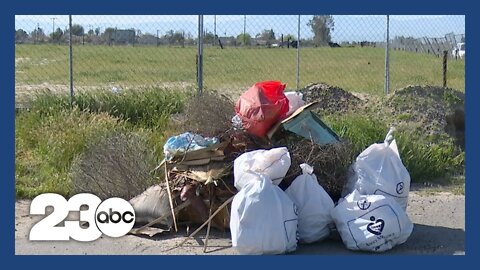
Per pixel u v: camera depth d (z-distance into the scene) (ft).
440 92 37.40
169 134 29.30
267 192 21.38
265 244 21.26
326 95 38.19
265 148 24.62
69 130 31.81
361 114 36.52
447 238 23.29
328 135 25.04
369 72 62.75
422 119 35.47
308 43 53.67
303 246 22.49
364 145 31.71
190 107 26.76
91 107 37.37
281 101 24.67
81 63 64.90
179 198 24.03
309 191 22.70
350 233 21.94
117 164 26.04
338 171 24.68
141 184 25.80
